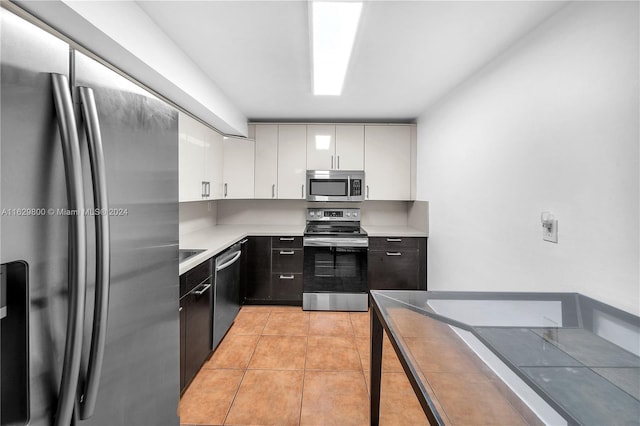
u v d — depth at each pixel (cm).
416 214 386
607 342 103
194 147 268
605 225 131
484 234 225
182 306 193
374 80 257
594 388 77
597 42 135
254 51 208
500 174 205
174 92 210
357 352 260
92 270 78
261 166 386
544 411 70
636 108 119
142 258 98
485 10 160
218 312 260
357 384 216
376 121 398
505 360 92
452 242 280
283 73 245
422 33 183
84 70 76
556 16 159
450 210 284
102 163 76
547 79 164
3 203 60
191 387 211
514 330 113
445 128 296
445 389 80
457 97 270
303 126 386
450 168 284
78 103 75
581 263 143
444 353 99
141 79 186
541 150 168
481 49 201
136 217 94
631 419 66
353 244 356
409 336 110
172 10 162
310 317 336
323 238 357
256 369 234
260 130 386
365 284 357
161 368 110
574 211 147
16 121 62
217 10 162
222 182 349
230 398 200
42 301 67
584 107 142
